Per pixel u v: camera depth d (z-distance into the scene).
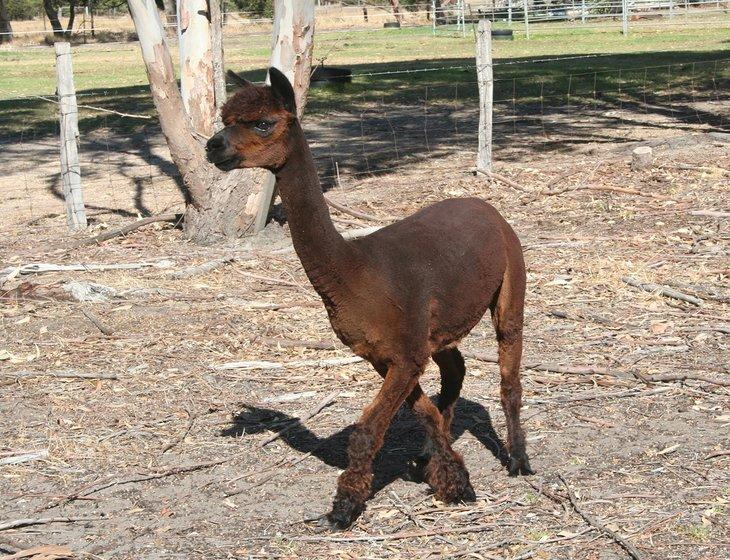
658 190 12.86
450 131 18.64
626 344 7.72
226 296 9.23
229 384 7.26
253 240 11.20
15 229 12.40
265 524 5.23
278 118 4.62
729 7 53.19
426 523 5.18
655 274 9.36
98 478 5.86
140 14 10.37
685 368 7.18
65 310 8.96
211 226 11.17
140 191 14.63
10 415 6.82
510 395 5.70
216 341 8.09
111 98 24.86
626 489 5.45
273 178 11.13
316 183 4.78
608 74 25.78
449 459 5.33
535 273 9.63
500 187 13.55
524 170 14.46
